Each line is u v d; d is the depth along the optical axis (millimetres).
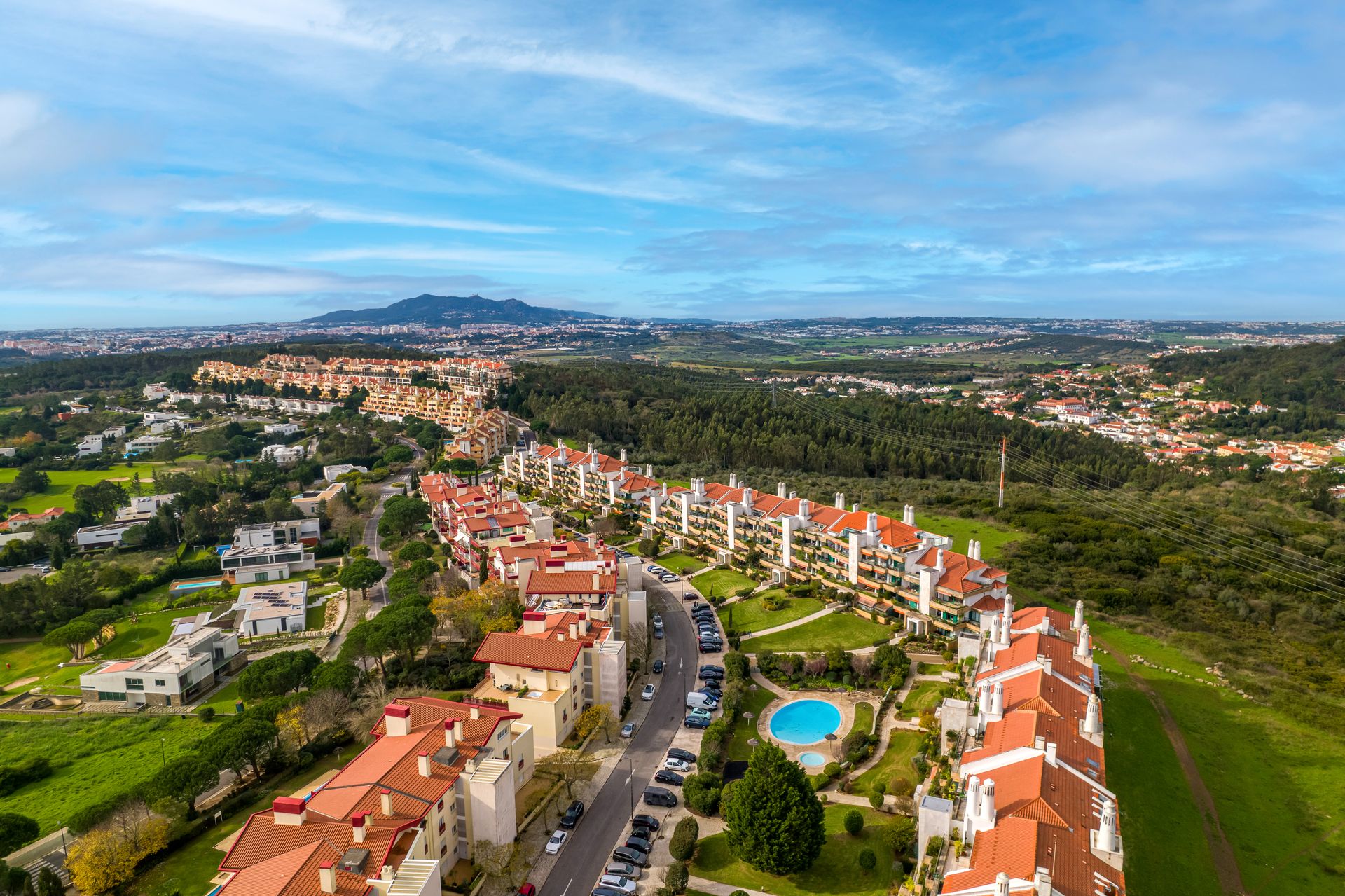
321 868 57625
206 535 199250
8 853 78500
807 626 129875
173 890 72500
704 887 72938
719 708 106062
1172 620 131875
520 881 73438
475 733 80625
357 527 198750
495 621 120500
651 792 85562
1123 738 94750
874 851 76000
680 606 142500
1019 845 54812
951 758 83250
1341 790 84250
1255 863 73625
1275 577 148875
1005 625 93000
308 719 98875
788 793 72625
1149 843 75938
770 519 155375
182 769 84000
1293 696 103125
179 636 134625
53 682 129625
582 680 104250
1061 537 169625
